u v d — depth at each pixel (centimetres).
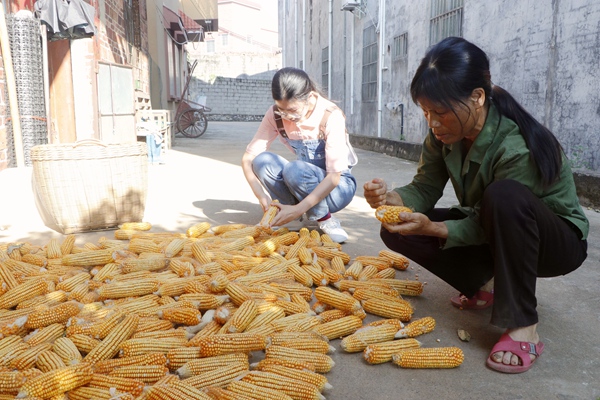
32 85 796
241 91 3728
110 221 447
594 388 209
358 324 253
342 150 386
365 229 468
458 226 232
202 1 2691
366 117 1589
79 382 188
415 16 1205
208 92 3656
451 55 204
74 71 950
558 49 714
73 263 325
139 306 265
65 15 825
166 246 355
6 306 268
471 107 208
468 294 277
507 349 222
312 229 444
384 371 222
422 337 251
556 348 242
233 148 1382
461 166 245
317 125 393
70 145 448
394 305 267
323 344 227
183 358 209
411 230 229
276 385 190
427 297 304
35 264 331
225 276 284
